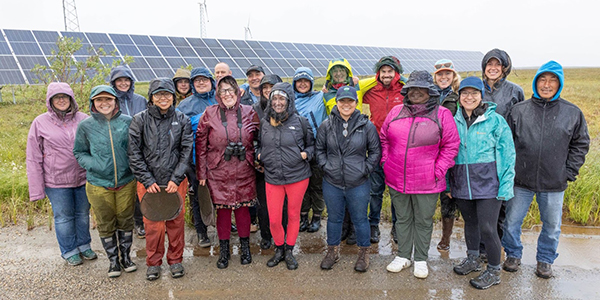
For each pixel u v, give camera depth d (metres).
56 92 3.82
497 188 3.60
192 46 18.66
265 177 4.04
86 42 15.74
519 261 3.96
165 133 3.73
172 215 3.73
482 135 3.61
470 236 3.88
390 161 3.85
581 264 4.07
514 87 4.16
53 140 3.90
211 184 4.00
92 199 3.78
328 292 3.59
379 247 4.59
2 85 12.71
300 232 5.06
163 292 3.61
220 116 3.94
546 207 3.71
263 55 20.58
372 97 4.87
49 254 4.38
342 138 3.81
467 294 3.54
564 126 3.55
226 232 4.10
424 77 3.57
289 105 3.84
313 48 24.08
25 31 14.92
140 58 16.25
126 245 3.99
